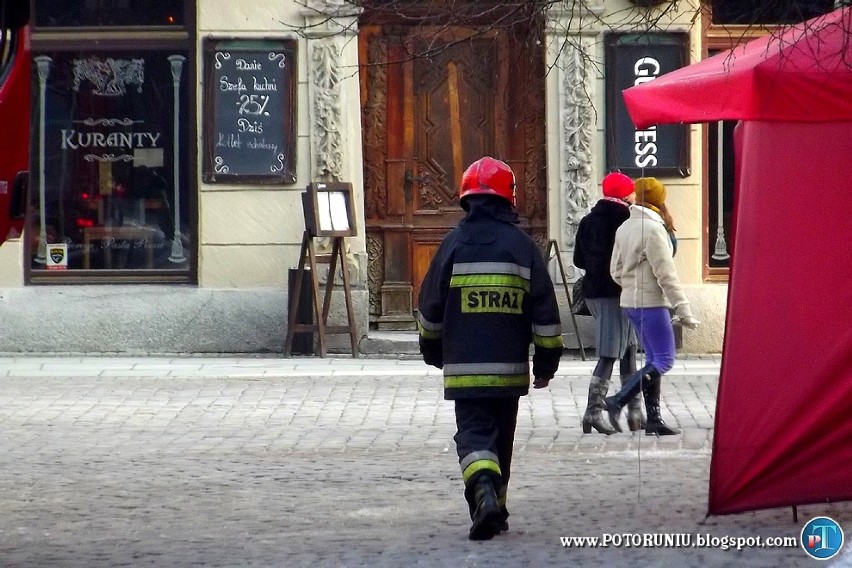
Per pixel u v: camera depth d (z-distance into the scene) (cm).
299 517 2281
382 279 4522
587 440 3056
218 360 4278
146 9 4397
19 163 2070
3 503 2411
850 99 1995
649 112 2162
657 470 2700
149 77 4403
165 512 2333
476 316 2053
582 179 4378
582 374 4069
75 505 2395
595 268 3106
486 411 2069
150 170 4412
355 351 4300
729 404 2141
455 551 1995
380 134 4512
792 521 2230
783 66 2000
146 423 3300
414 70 4506
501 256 2069
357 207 4400
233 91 4356
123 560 1969
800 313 2106
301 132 4378
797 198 2097
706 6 2706
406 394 3712
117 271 4412
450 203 4538
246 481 2608
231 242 4381
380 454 2900
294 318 4272
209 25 4347
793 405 2114
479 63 4509
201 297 4372
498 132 4516
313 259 4253
